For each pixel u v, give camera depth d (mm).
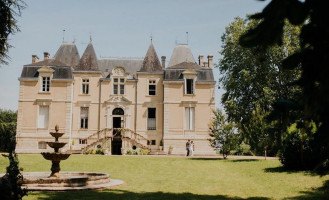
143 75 38812
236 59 37562
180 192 12609
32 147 36281
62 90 37281
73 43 42250
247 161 23953
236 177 16828
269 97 32750
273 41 3615
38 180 12961
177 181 15656
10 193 7668
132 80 38625
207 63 42031
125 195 11734
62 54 41406
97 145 36500
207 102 37844
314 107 3516
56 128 15703
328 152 5445
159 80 38812
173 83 38094
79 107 37750
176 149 37031
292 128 5348
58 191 12305
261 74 35312
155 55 39969
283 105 4797
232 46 36969
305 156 16094
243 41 3721
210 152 36906
